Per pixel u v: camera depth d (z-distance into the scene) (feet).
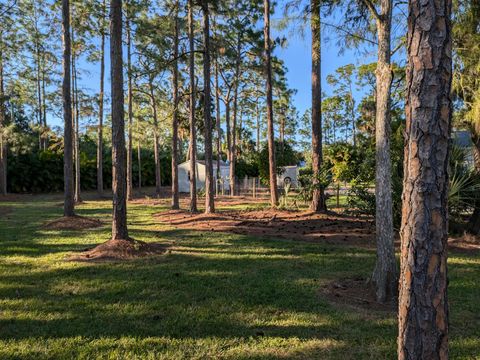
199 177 97.25
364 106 49.37
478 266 19.21
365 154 31.99
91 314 12.96
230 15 68.33
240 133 134.21
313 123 38.81
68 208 35.86
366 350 10.43
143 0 48.08
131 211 49.19
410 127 6.36
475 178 25.53
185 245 24.94
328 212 38.83
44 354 10.17
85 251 22.85
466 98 24.80
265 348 10.54
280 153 82.99
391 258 14.57
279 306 13.70
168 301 14.17
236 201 64.49
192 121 42.42
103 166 103.09
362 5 17.54
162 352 10.30
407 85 6.46
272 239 27.20
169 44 47.39
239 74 83.56
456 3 21.30
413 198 6.28
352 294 15.20
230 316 12.76
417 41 6.27
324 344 10.80
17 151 77.10
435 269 6.13
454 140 26.48
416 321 6.21
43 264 19.72
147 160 121.08
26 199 73.05
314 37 19.53
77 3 51.62
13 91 68.54
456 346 10.61
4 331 11.61
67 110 36.09
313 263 19.98
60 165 95.55
